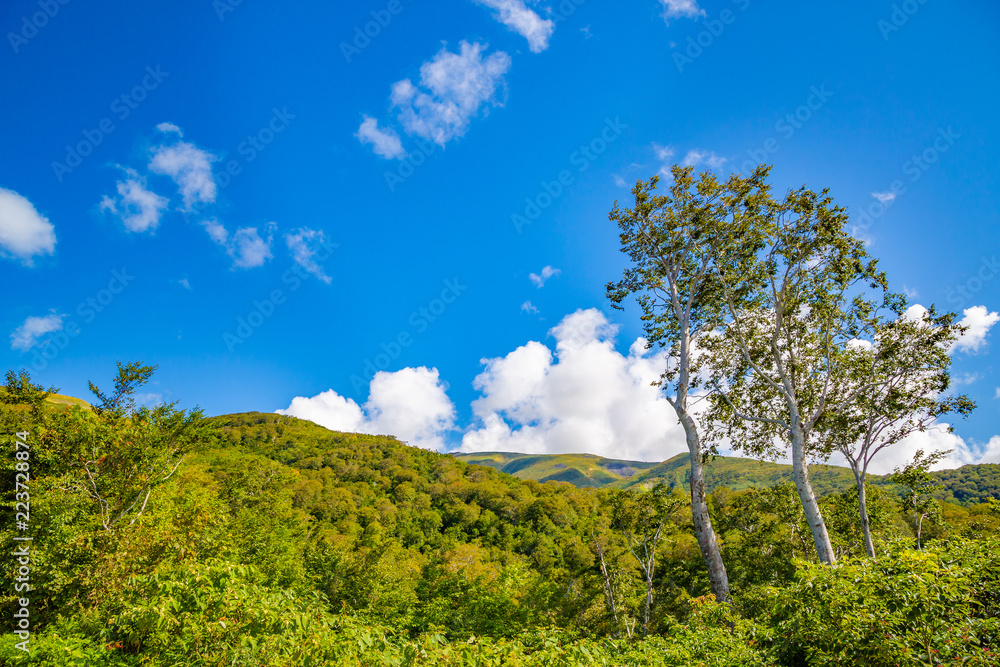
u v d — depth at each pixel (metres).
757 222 18.00
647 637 10.60
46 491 16.84
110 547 14.98
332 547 43.91
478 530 84.06
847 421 21.22
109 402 21.38
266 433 144.88
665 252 19.58
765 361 20.27
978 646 5.57
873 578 6.31
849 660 6.06
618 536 28.98
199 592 7.04
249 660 5.96
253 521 39.75
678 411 17.70
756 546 31.69
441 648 6.15
